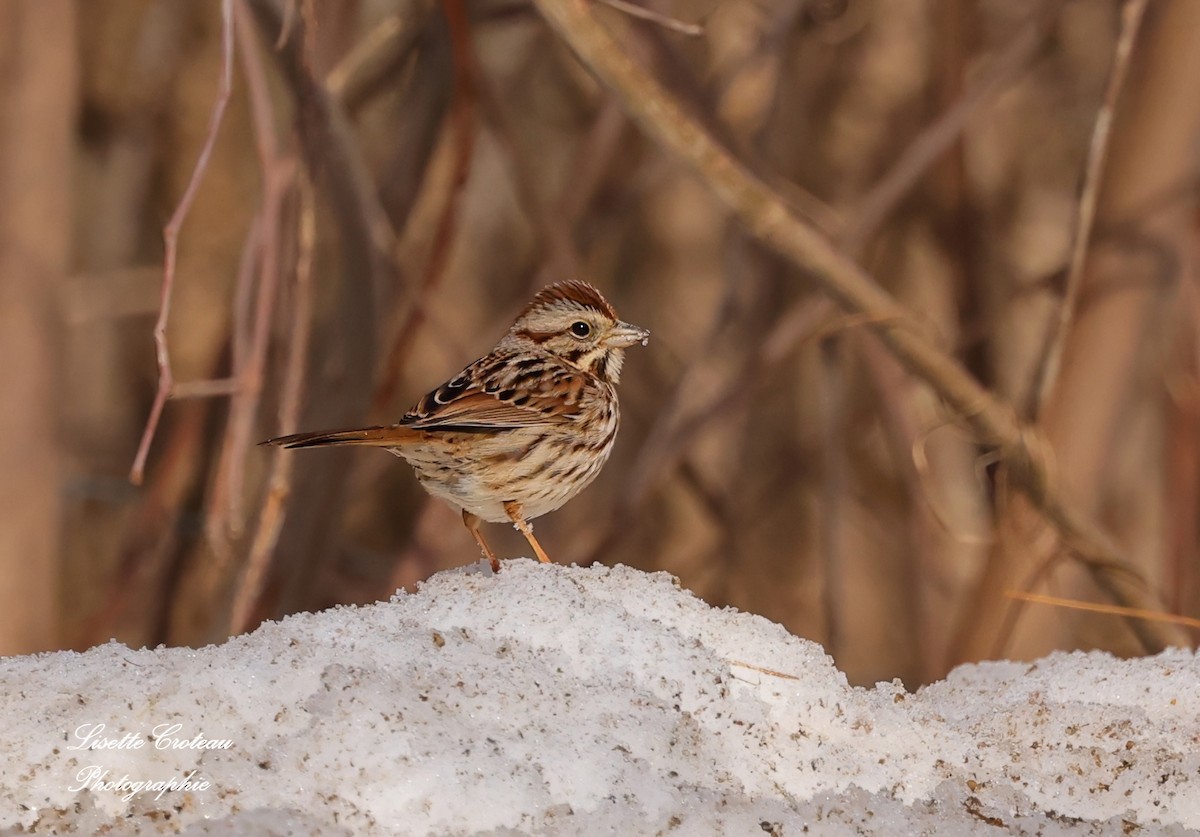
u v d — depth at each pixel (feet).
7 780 18.16
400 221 41.78
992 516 40.63
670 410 44.60
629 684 20.47
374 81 42.50
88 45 55.52
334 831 18.02
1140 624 36.42
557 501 28.96
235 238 54.44
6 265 32.96
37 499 33.32
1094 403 37.96
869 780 20.17
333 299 46.85
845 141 54.85
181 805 18.08
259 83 28.12
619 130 46.42
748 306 51.03
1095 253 38.04
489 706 19.65
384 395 36.14
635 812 18.81
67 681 19.54
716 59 52.95
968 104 43.47
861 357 52.65
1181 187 37.65
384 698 19.38
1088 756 21.09
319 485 36.60
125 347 54.29
